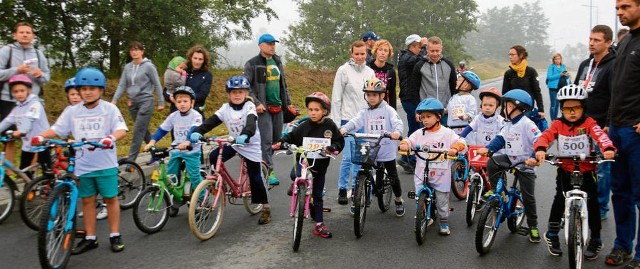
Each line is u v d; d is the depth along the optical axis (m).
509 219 5.18
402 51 8.30
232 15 17.02
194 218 4.90
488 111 5.64
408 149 5.04
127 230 5.38
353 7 40.97
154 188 5.25
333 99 6.75
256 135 5.56
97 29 14.01
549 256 4.64
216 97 15.05
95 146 4.37
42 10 13.09
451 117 7.02
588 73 5.37
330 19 42.81
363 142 5.27
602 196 5.52
